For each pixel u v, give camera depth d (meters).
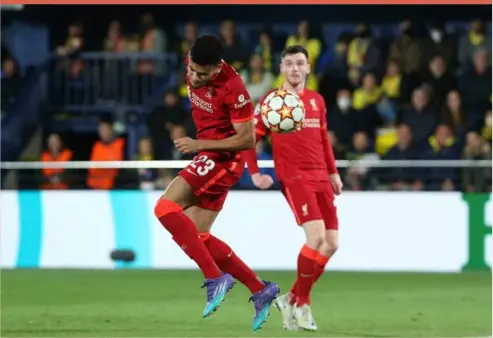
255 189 49.16
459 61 56.38
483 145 50.34
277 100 26.36
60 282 41.75
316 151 29.38
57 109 58.84
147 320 30.70
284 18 63.34
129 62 59.38
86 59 59.47
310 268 28.48
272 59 59.91
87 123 58.47
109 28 62.72
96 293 38.19
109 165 45.12
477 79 55.06
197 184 24.55
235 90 23.66
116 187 50.44
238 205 46.59
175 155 51.69
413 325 29.58
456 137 51.50
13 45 62.12
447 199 45.62
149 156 51.00
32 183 50.97
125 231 47.28
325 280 42.41
